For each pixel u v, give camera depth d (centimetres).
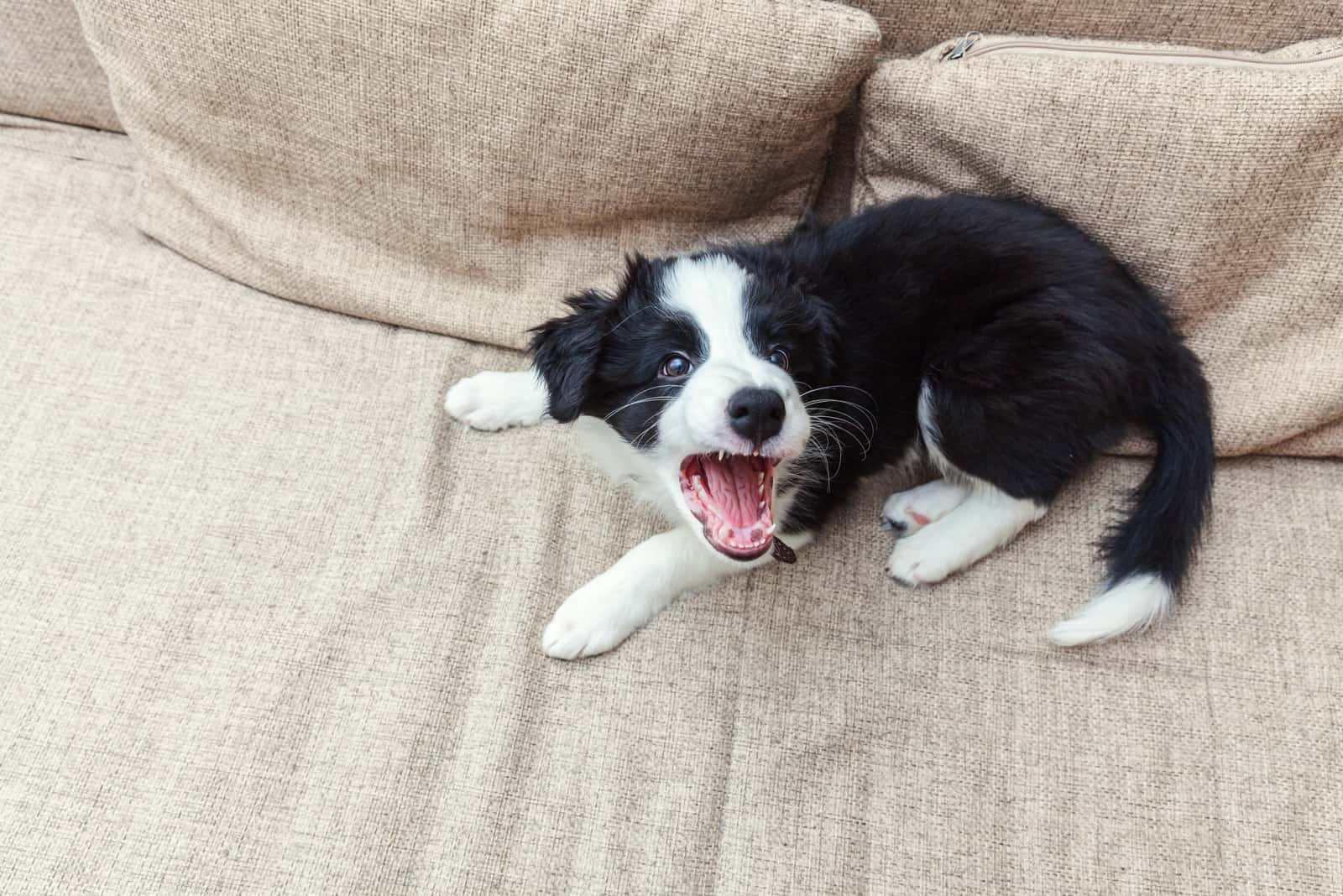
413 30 141
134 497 145
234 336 163
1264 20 143
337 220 167
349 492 148
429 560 141
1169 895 119
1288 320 145
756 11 137
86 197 177
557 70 141
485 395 156
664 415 122
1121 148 138
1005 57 142
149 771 122
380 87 147
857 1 151
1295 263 142
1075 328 135
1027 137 141
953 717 131
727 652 136
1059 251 139
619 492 152
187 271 171
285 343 164
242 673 130
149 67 153
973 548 142
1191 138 134
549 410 131
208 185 166
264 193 167
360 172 159
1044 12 148
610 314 129
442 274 169
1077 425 138
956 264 141
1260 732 129
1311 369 145
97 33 154
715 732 130
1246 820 123
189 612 135
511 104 145
